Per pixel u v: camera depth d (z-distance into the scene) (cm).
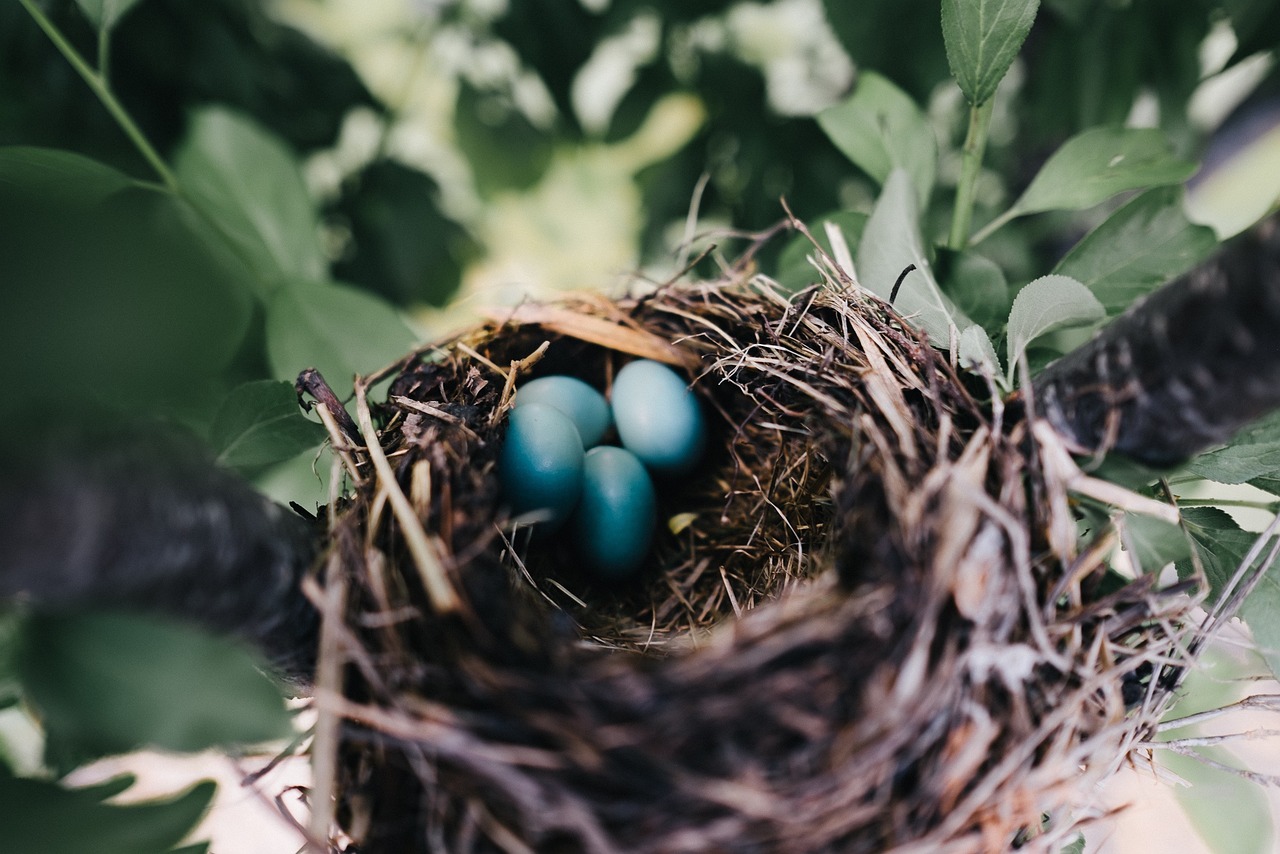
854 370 29
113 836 25
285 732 24
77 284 19
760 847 24
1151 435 25
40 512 19
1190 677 31
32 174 28
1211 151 49
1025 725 25
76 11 35
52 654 23
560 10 41
